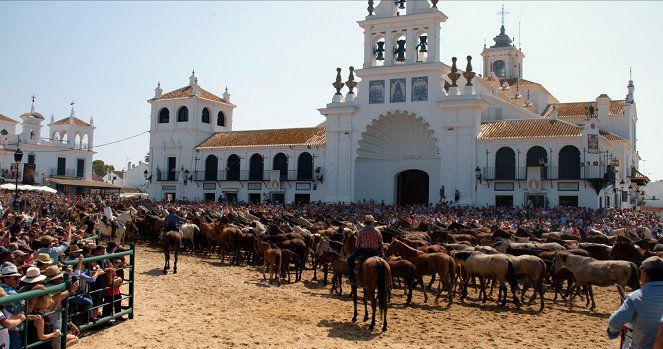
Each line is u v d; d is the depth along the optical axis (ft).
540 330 47.85
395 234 81.15
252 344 40.98
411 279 56.70
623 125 210.59
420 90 179.42
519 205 163.63
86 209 124.36
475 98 169.37
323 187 194.29
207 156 220.23
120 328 44.14
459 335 45.27
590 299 63.52
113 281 45.16
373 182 189.47
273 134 214.69
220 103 238.27
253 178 209.05
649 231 100.63
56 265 40.52
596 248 71.56
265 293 61.46
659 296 22.31
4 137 247.29
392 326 47.78
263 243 71.56
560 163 161.17
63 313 35.63
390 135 188.75
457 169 172.14
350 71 191.72
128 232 110.32
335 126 191.62
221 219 97.60
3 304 28.89
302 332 44.80
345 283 70.74
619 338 45.24
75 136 277.64
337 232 85.20
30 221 82.64
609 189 173.37
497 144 168.76
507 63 260.62
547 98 244.42
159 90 238.07
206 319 48.06
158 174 229.25
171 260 86.58
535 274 56.80
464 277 61.93
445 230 98.84
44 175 255.29
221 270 77.61
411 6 183.52
